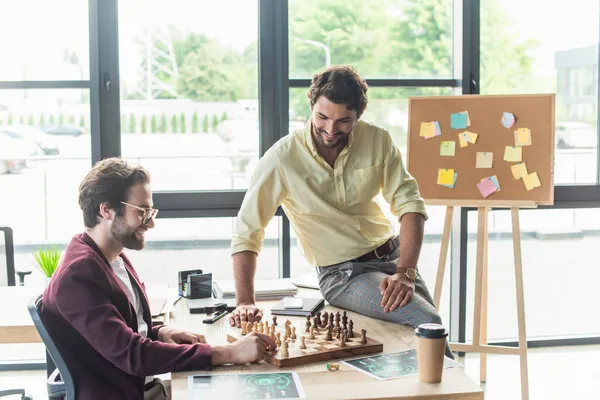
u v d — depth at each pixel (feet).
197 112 12.73
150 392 7.14
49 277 9.45
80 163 12.60
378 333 7.32
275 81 12.73
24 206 12.61
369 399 5.52
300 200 8.59
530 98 11.18
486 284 12.35
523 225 13.85
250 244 8.63
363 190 8.67
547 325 14.29
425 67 13.16
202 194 12.73
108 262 6.70
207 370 6.23
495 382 12.55
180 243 12.87
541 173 11.11
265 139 12.80
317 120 8.00
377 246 8.74
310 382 5.89
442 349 5.82
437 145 11.46
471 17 12.92
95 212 6.67
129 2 12.39
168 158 12.73
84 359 6.37
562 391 12.11
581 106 13.65
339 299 8.35
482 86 13.24
